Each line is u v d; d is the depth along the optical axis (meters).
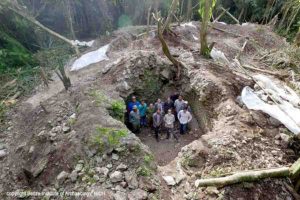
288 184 4.80
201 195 4.66
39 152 5.85
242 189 4.60
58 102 7.21
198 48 9.71
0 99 7.99
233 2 16.12
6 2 9.87
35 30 11.37
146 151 5.41
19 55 9.70
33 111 7.22
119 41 10.64
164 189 4.90
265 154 5.29
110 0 13.72
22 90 8.40
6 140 6.59
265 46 11.05
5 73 8.94
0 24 10.20
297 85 7.52
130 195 4.53
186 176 5.14
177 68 8.35
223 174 4.80
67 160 5.32
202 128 7.48
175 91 8.56
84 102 6.69
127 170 4.93
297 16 12.60
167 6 13.59
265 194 4.61
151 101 8.44
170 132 7.57
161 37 7.62
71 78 8.59
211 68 8.15
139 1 13.70
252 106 6.57
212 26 10.90
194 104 7.88
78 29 13.74
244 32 12.10
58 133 6.03
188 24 12.22
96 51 9.95
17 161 5.97
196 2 14.78
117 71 8.00
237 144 5.36
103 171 4.89
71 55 10.57
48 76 9.02
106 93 7.23
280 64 9.01
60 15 13.09
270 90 7.14
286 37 12.05
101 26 14.06
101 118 6.00
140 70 7.97
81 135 5.65
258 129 5.91
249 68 8.70
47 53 10.71
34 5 12.48
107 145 5.26
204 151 5.34
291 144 5.63
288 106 6.49
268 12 13.81
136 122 7.42
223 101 6.86
